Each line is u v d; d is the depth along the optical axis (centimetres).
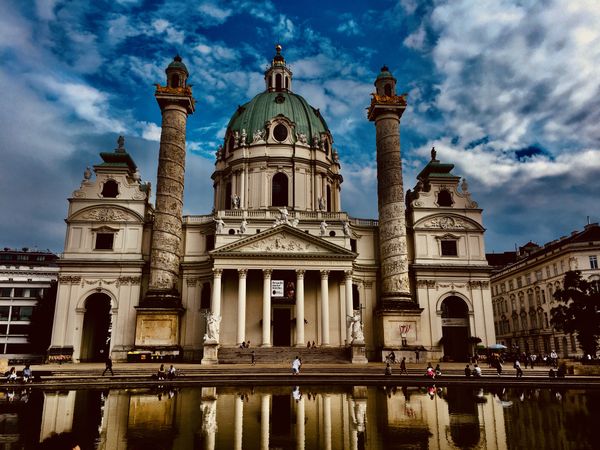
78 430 1717
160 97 5694
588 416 1964
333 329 5706
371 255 6253
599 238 6750
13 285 8550
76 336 5528
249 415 1984
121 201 5938
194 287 5897
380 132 5950
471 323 6009
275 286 5562
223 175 7062
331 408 2156
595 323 4859
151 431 1698
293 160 6688
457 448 1477
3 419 1920
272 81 7881
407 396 2580
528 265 7894
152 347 5156
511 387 3069
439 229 6247
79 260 5684
